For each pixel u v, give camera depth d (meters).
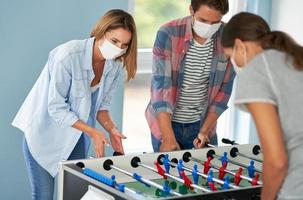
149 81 4.32
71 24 3.71
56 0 3.64
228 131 4.61
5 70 3.55
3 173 3.63
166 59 3.22
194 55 3.26
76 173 2.51
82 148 3.17
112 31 2.86
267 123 1.92
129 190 2.32
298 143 1.97
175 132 3.43
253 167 2.86
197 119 3.45
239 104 1.99
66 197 2.59
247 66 2.01
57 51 2.99
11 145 3.63
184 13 4.50
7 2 3.49
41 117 3.03
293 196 1.97
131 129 4.33
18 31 3.55
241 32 2.07
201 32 3.12
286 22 4.46
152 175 2.86
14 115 3.61
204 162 2.91
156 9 4.35
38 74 3.65
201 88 3.36
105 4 3.82
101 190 2.37
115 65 3.10
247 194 2.43
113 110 3.94
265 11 4.55
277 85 1.96
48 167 3.08
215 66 3.32
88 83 3.01
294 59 1.99
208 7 2.98
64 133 3.07
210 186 2.58
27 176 3.71
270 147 1.92
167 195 2.53
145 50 4.28
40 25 3.61
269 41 2.04
